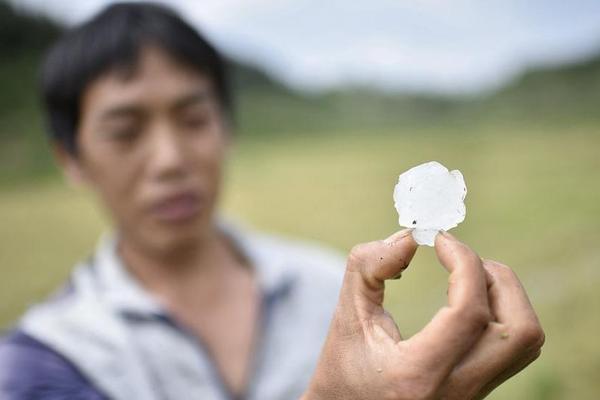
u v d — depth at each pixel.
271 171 4.88
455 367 0.37
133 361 0.60
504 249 2.00
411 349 0.37
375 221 2.77
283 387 0.64
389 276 0.39
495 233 2.21
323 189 3.77
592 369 1.16
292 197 3.51
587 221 2.15
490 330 0.37
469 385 0.37
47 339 0.59
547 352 1.28
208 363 0.63
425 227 0.44
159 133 0.63
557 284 1.63
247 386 0.64
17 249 2.55
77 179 0.72
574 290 1.54
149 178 0.63
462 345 0.37
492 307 0.38
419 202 0.44
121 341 0.60
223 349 0.66
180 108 0.64
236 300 0.68
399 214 0.45
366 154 5.68
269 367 0.65
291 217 2.95
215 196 0.68
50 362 0.58
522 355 0.38
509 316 0.37
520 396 1.14
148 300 0.63
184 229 0.65
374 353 0.38
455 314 0.37
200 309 0.67
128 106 0.62
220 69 0.70
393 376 0.37
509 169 3.67
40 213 3.34
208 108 0.67
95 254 0.70
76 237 2.73
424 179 0.45
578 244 1.89
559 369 1.19
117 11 0.64
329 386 0.40
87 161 0.67
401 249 0.39
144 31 0.62
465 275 0.37
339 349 0.40
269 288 0.68
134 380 0.60
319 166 5.07
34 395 0.57
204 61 0.66
